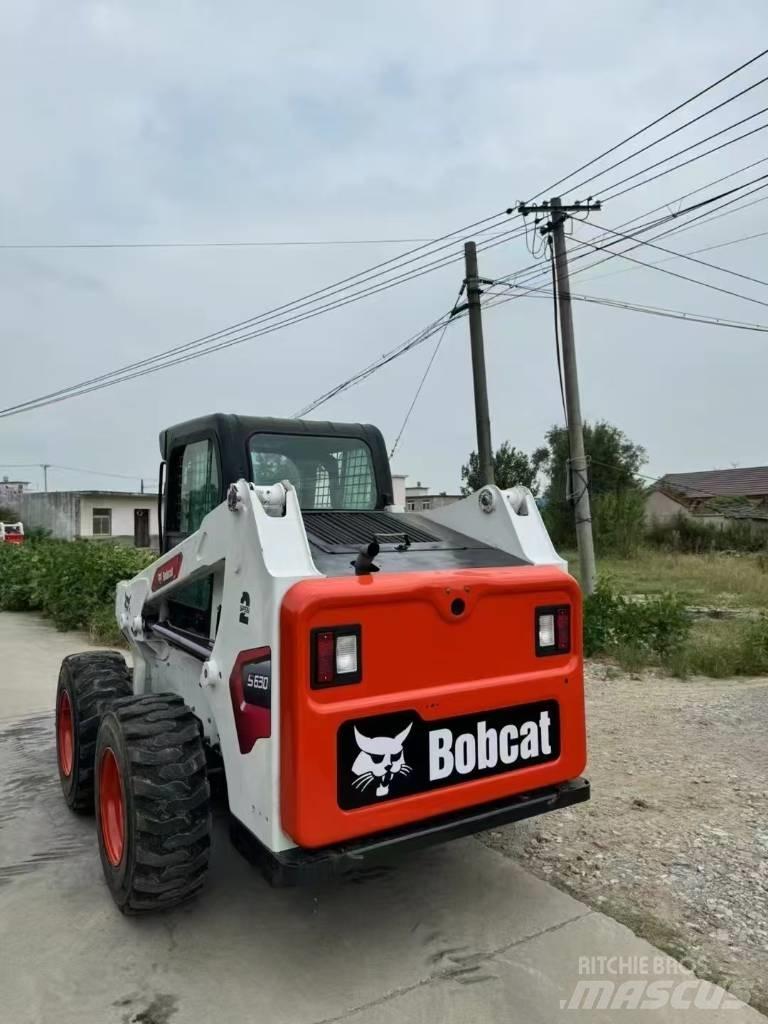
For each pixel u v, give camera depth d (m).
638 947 3.04
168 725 3.19
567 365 12.70
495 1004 2.71
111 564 11.77
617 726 6.21
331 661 2.64
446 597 2.89
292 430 4.10
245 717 2.86
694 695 7.35
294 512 2.89
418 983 2.83
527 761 3.12
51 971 2.95
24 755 5.75
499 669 3.06
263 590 2.75
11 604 14.16
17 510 43.19
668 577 19.11
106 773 3.41
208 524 3.34
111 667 4.64
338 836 2.64
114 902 3.36
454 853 3.88
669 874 3.65
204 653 3.45
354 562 3.07
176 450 4.41
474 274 13.77
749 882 3.56
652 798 4.62
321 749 2.61
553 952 3.02
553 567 3.35
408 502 41.12
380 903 3.41
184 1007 2.72
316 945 3.09
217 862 3.81
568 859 3.82
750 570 19.11
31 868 3.84
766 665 8.66
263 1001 2.74
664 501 41.03
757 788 4.79
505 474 38.06
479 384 13.84
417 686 2.84
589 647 9.19
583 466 12.50
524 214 12.88
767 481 40.97
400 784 2.79
